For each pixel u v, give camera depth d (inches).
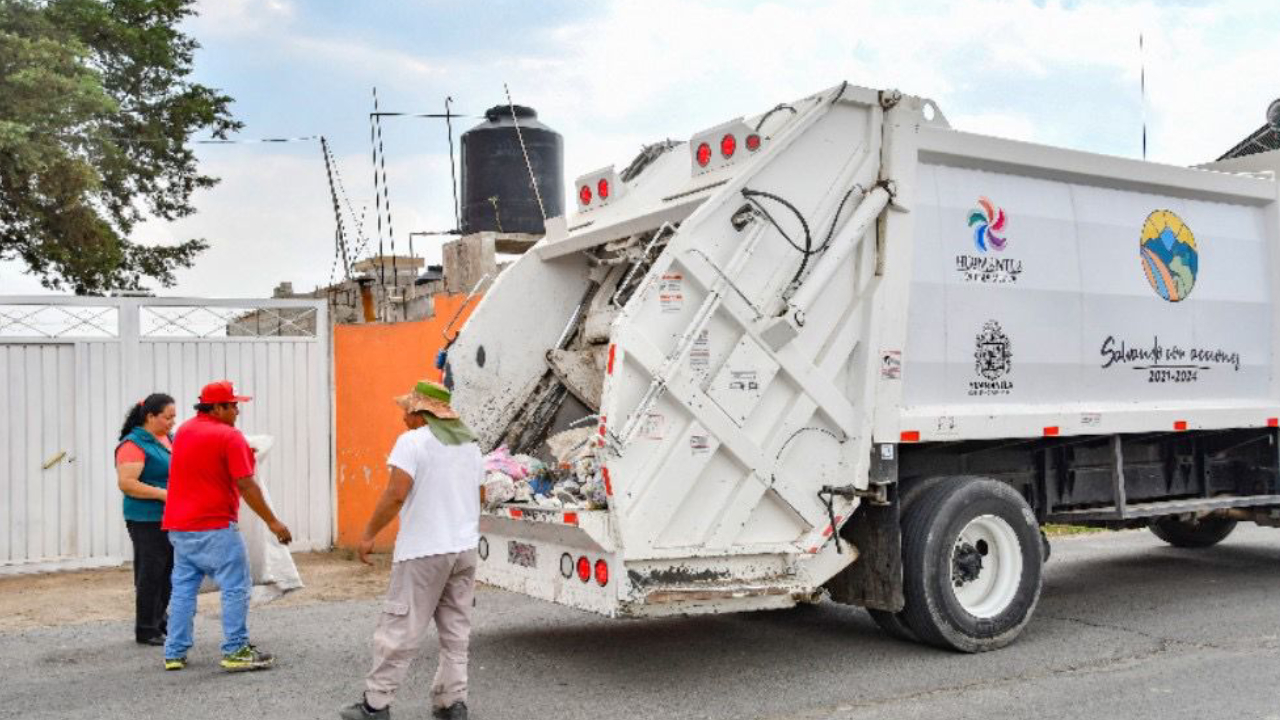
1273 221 358.6
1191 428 331.6
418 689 249.3
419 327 436.8
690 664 269.4
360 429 455.2
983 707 229.5
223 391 268.1
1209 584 370.0
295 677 261.6
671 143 315.0
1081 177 310.7
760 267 253.9
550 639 298.2
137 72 753.0
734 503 249.9
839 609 334.0
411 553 217.2
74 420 421.1
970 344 286.0
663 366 240.8
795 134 260.5
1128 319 319.6
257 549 295.4
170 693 249.1
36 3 658.8
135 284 786.2
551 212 558.9
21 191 610.5
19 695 249.1
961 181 288.0
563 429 320.8
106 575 408.8
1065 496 324.8
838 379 265.3
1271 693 236.5
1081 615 322.0
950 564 274.4
